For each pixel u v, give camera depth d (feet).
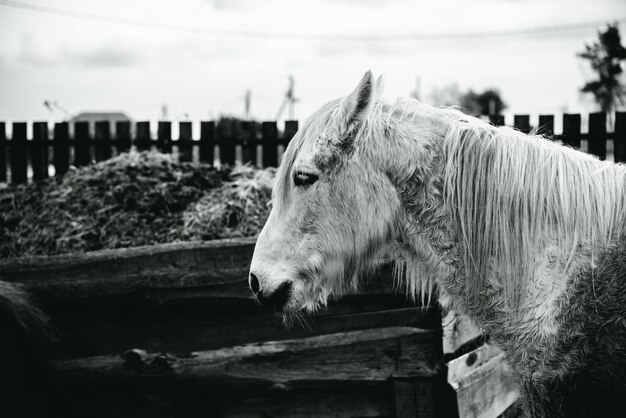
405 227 8.07
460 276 7.84
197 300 10.55
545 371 7.25
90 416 11.19
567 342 7.09
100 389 11.06
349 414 10.37
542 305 7.30
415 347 9.99
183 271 10.59
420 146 7.89
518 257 7.51
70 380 11.05
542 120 21.52
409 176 7.90
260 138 21.81
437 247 7.91
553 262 7.33
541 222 7.45
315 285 8.23
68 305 10.95
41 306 10.95
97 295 10.78
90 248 14.21
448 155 7.79
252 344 10.57
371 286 10.14
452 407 9.77
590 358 6.95
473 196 7.72
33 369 10.44
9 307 10.19
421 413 9.93
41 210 15.84
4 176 23.11
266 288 8.22
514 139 7.75
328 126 8.09
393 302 10.14
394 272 9.59
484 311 7.76
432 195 7.86
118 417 11.10
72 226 14.87
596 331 6.92
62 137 22.65
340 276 8.22
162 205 15.08
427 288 9.19
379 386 10.20
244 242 10.45
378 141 7.93
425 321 9.98
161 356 10.77
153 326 10.87
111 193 15.48
